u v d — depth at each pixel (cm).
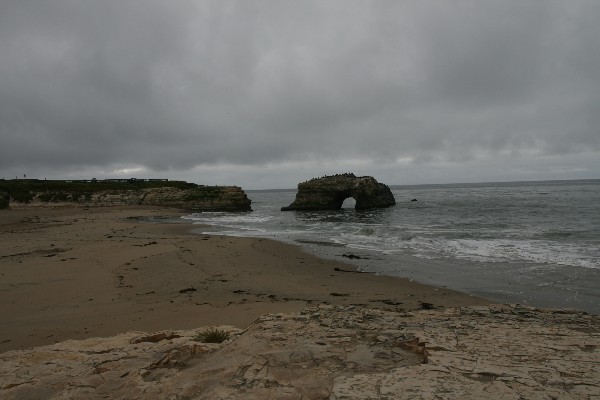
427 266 1877
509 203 6238
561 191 10269
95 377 544
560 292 1385
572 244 2281
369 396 396
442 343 555
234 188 7562
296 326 689
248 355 552
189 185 10456
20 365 623
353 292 1441
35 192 7344
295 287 1506
